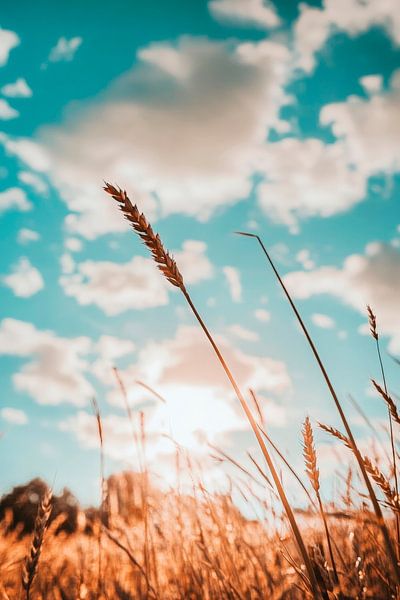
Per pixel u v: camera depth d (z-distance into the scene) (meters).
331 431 1.28
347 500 1.83
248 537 2.31
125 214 1.07
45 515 1.42
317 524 1.81
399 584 0.94
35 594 1.94
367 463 1.29
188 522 2.28
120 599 1.92
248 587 1.96
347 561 1.69
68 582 2.06
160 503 2.31
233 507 2.37
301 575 1.46
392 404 1.35
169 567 2.21
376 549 1.57
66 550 2.17
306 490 1.54
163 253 1.07
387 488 1.27
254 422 1.06
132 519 2.17
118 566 2.10
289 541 1.71
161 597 1.90
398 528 1.33
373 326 1.42
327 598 1.38
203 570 2.17
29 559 1.39
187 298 1.11
